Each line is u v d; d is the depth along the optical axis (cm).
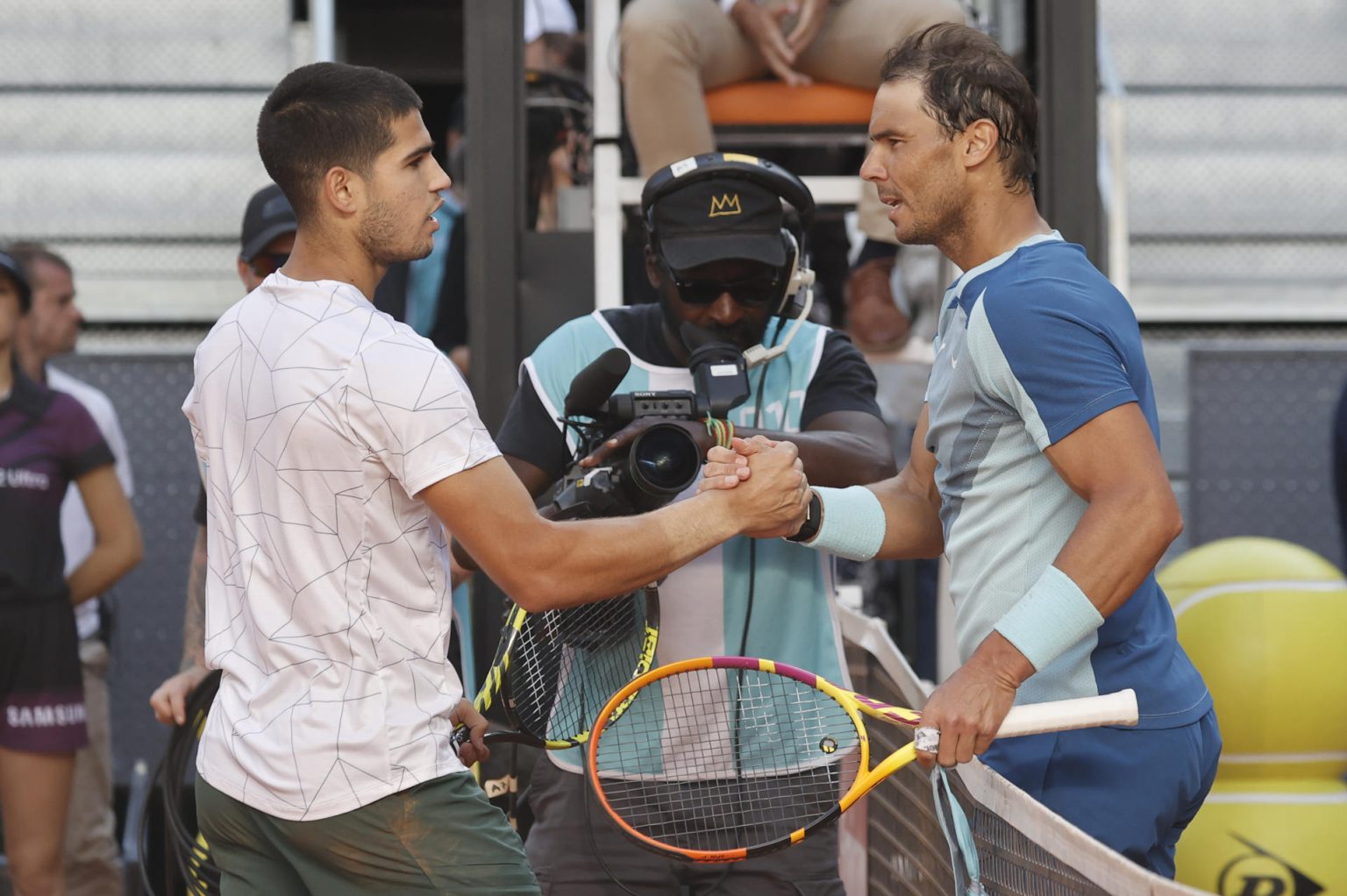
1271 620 1224
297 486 745
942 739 745
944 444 844
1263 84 2488
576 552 772
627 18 1273
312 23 2059
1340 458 1842
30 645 1495
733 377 920
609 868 934
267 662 761
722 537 835
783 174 958
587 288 1266
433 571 772
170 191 2378
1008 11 1453
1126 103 2477
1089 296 783
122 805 1917
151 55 2398
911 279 1777
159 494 2019
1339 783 1257
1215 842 1222
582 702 923
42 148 2380
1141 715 806
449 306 1789
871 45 1315
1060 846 675
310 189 784
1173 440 2208
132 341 2331
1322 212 2470
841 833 1191
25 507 1509
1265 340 2416
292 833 755
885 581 1825
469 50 1247
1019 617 750
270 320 772
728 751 953
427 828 750
